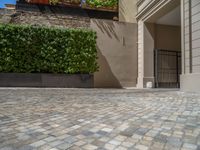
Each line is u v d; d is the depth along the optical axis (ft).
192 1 28.76
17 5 45.62
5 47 38.68
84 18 49.47
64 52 41.32
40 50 40.27
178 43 51.01
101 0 50.37
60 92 29.19
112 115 13.32
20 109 15.34
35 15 46.44
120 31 49.32
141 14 47.88
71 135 9.43
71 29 42.06
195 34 27.96
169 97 22.50
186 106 16.43
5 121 11.83
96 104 17.81
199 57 27.04
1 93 26.05
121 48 49.06
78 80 41.70
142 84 46.93
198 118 12.42
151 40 48.21
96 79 46.96
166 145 8.26
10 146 8.14
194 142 8.56
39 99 20.88
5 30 38.81
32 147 8.05
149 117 12.73
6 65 38.52
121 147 8.09
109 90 34.68
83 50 42.06
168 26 50.44
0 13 44.62
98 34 47.91
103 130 10.13
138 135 9.41
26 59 39.60
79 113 13.98
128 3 51.37
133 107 16.26
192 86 27.76
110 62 48.14
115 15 51.44
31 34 39.91
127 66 49.16
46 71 40.83
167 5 37.63
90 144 8.38
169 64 49.70
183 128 10.42
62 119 12.31
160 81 48.42
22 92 27.96
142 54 47.75
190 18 29.14
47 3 47.60
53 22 47.39
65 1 48.47
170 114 13.55
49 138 9.04
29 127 10.68
